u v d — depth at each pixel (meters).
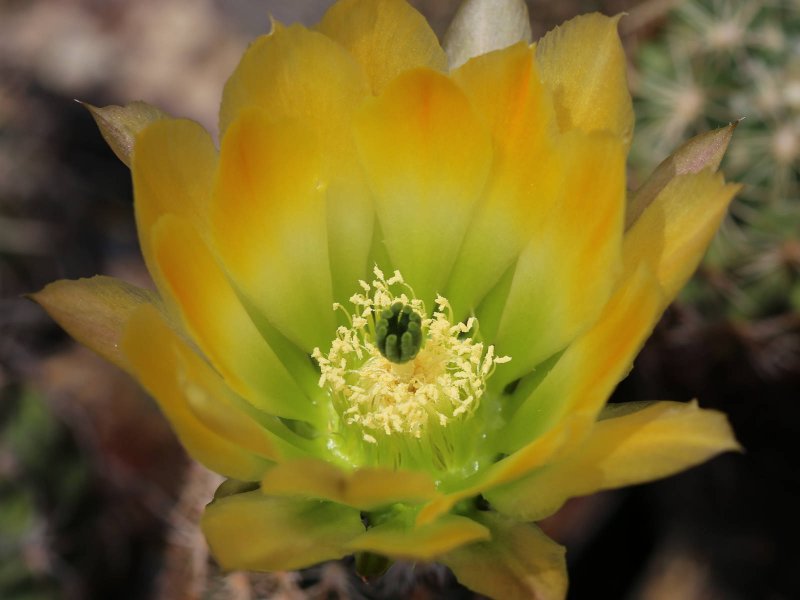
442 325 0.19
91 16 0.35
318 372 0.20
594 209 0.17
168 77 0.35
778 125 0.23
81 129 0.34
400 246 0.19
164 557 0.26
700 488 0.26
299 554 0.16
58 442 0.25
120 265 0.32
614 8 0.26
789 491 0.26
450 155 0.18
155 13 0.35
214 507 0.17
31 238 0.30
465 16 0.19
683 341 0.24
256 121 0.17
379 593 0.20
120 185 0.33
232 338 0.18
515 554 0.17
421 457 0.19
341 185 0.19
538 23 0.27
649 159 0.23
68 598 0.25
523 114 0.18
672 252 0.17
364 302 0.19
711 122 0.23
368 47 0.18
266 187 0.18
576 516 0.27
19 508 0.24
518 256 0.19
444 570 0.20
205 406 0.16
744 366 0.24
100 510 0.26
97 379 0.29
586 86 0.18
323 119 0.18
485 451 0.19
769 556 0.26
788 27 0.23
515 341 0.19
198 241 0.17
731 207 0.23
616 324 0.17
